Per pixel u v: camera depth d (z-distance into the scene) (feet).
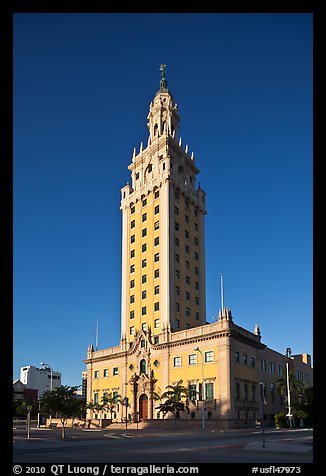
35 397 514.27
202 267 324.60
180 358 259.39
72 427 282.77
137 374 282.15
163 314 280.72
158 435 176.35
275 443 117.50
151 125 347.97
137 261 312.71
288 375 271.08
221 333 237.25
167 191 304.50
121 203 341.41
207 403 235.61
